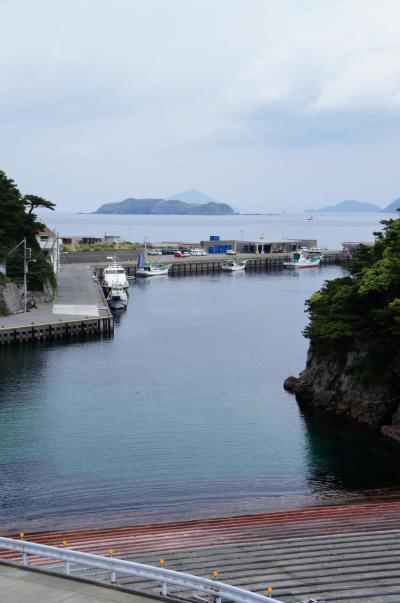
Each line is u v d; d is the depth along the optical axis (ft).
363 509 130.31
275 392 227.40
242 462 163.12
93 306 374.84
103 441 176.76
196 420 195.83
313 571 94.58
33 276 388.57
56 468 157.58
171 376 249.55
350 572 93.76
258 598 68.03
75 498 140.67
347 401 201.57
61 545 111.65
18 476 152.46
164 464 161.07
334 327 199.21
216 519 126.11
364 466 160.76
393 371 191.42
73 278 515.09
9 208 408.05
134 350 297.94
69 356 283.79
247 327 358.84
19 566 81.30
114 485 148.05
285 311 417.28
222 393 225.97
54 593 74.23
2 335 303.48
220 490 145.89
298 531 116.06
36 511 133.69
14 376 247.70
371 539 108.58
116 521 128.06
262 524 121.70
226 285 576.20
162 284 585.63
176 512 132.87
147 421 194.59
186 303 458.09
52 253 507.71
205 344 312.29
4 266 366.43
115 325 366.02
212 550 105.40
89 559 78.18
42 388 230.68
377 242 219.41
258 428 188.85
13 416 197.67
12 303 350.43
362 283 197.57
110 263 639.35
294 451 170.81
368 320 197.16
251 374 253.44
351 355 199.93
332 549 104.12
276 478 153.28
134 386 234.58
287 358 281.74
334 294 215.31
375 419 192.03
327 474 155.53
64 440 177.06
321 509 131.13
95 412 202.69
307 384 218.79
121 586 75.82
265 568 96.17
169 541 112.47
